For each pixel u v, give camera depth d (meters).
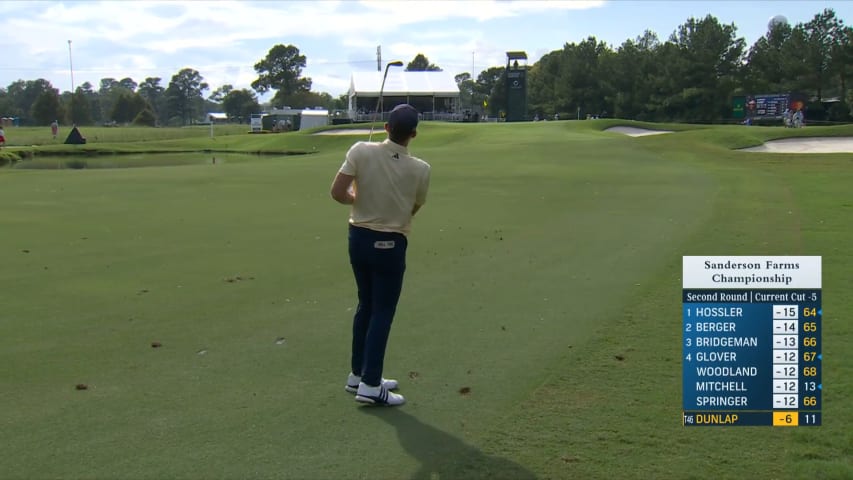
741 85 81.81
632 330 6.51
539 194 17.41
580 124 54.03
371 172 4.87
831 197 16.08
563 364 5.68
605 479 3.94
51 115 117.19
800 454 4.21
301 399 5.07
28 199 16.91
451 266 9.38
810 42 74.94
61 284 8.46
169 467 4.09
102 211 14.86
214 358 5.91
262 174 23.44
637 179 20.81
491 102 125.44
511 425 4.61
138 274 8.99
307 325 6.82
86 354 5.99
